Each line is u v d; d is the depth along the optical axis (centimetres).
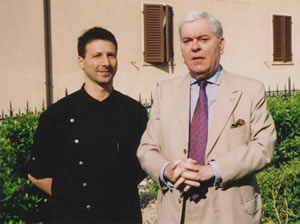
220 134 215
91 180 242
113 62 244
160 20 1035
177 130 224
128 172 251
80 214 240
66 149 245
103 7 984
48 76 931
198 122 223
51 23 930
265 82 1277
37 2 913
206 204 214
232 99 218
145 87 1045
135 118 259
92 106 248
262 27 1259
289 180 421
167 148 227
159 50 1040
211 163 208
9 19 888
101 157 244
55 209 245
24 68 906
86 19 966
